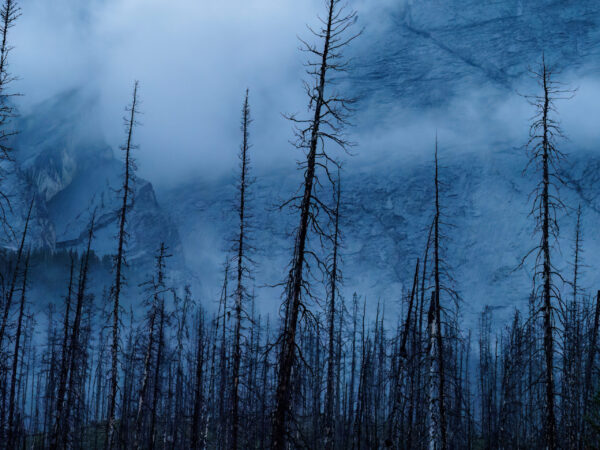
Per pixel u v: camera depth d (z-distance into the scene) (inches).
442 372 1280.8
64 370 1665.8
